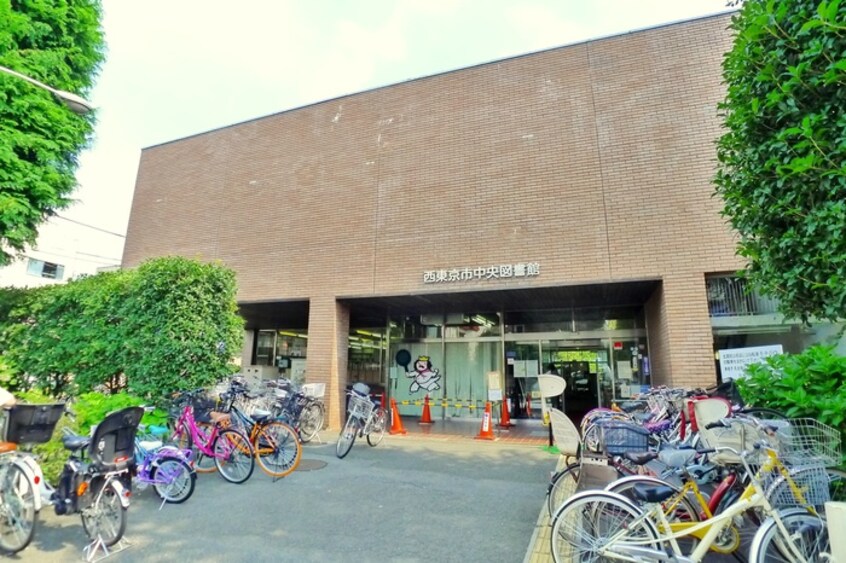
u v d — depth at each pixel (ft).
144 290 24.57
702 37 26.48
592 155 27.20
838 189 8.80
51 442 15.48
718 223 24.13
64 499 12.39
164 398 22.74
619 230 25.82
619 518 10.43
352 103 34.83
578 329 35.81
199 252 37.63
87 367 25.39
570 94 28.48
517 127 29.35
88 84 30.50
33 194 27.25
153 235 40.14
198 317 24.17
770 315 23.61
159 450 16.21
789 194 9.77
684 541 11.18
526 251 27.55
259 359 47.03
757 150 10.57
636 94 27.09
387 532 13.28
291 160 35.99
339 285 32.09
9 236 26.89
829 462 10.67
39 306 27.66
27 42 27.45
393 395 39.60
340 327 32.76
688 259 24.34
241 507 15.52
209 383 23.73
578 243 26.48
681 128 25.82
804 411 12.66
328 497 16.58
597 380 34.68
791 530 9.42
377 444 27.12
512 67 30.40
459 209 29.73
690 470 11.32
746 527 11.00
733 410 13.80
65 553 12.04
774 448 10.22
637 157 26.30
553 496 14.30
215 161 39.14
